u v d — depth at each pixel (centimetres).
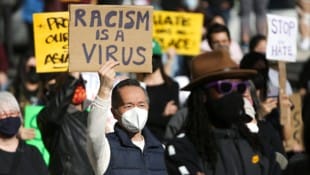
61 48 1065
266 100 1102
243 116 902
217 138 877
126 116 866
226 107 872
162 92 1236
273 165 895
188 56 1634
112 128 1013
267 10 2391
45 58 1065
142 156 871
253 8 2095
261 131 930
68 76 1084
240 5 2095
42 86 1217
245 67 1125
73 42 891
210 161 868
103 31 895
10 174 946
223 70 887
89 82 1105
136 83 883
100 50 895
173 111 1228
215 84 882
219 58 898
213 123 884
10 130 948
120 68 900
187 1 2045
